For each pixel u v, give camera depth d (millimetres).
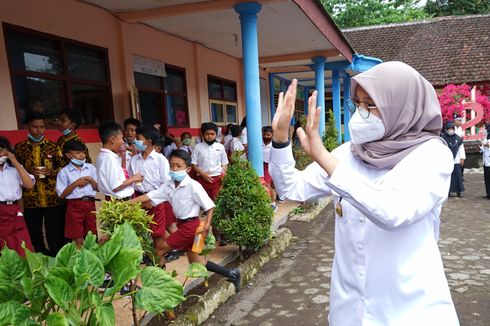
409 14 25531
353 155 1604
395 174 1380
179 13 5977
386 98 1408
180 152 3678
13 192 3793
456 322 1469
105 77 6156
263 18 6777
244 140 8750
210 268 3789
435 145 1412
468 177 11727
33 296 1782
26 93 4934
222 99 10008
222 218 4566
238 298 3920
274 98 14031
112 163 3945
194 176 6043
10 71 4664
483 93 15867
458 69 16422
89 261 1801
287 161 1739
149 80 7246
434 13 26344
